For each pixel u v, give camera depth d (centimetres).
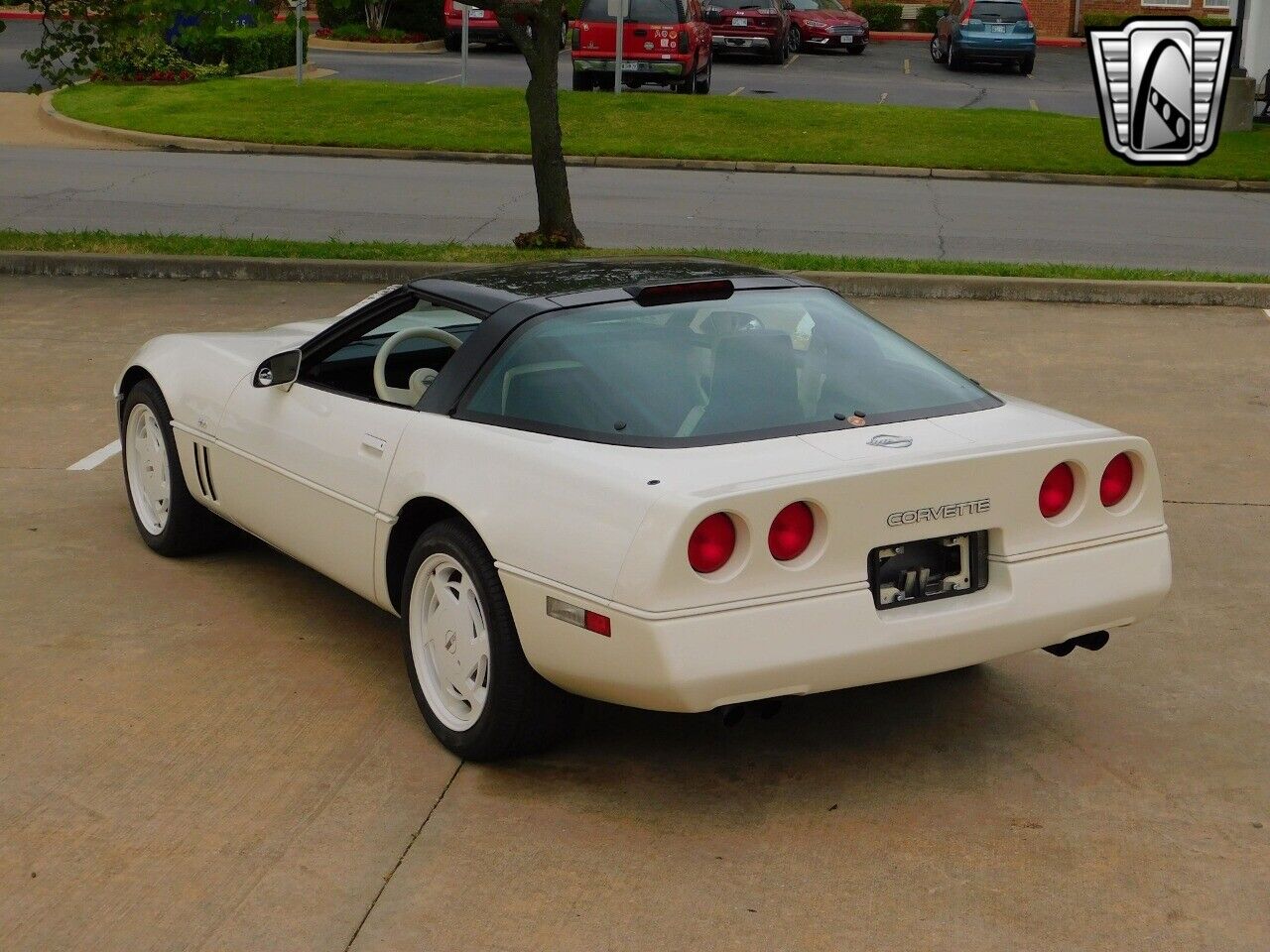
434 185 1830
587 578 378
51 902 353
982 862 378
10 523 639
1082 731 459
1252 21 2933
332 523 486
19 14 3969
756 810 405
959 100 3056
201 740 442
